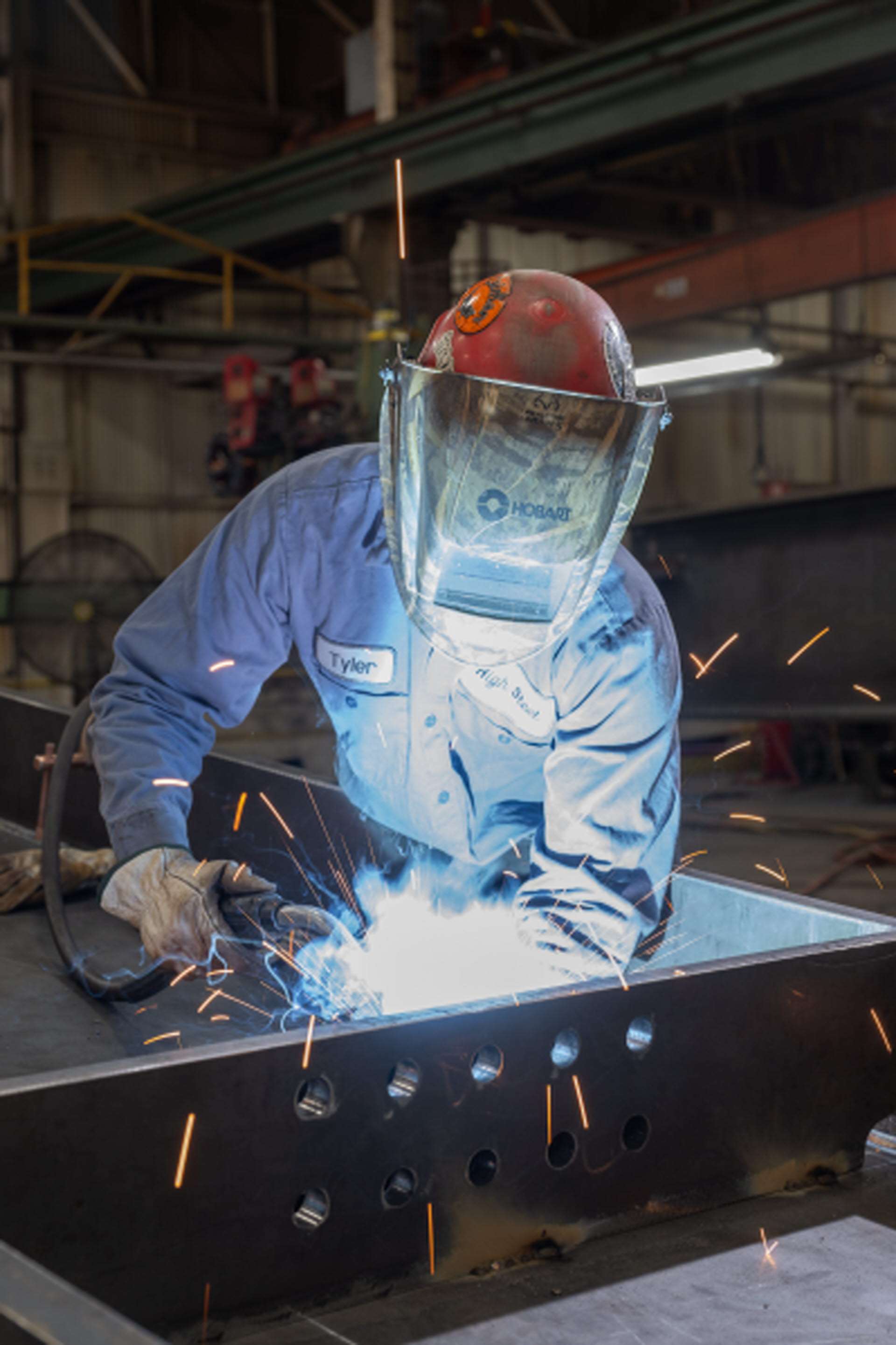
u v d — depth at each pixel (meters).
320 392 9.64
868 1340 0.82
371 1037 0.83
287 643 1.42
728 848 6.20
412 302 8.87
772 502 6.06
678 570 6.64
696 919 1.43
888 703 5.72
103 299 11.27
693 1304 0.86
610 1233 0.96
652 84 6.98
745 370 7.73
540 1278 0.89
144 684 1.39
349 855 1.76
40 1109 0.73
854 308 15.70
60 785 1.65
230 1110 0.79
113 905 1.27
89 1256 0.75
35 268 10.04
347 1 13.69
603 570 1.18
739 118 7.02
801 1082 1.05
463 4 12.92
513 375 1.14
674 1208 0.99
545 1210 0.92
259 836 1.96
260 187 9.26
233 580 1.36
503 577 1.16
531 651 1.20
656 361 9.69
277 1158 0.81
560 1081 0.92
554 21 13.38
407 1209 0.86
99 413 12.65
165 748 1.36
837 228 7.73
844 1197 1.04
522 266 13.78
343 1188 0.83
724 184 11.30
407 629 1.33
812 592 6.02
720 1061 1.00
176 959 1.21
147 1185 0.76
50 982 1.61
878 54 6.12
